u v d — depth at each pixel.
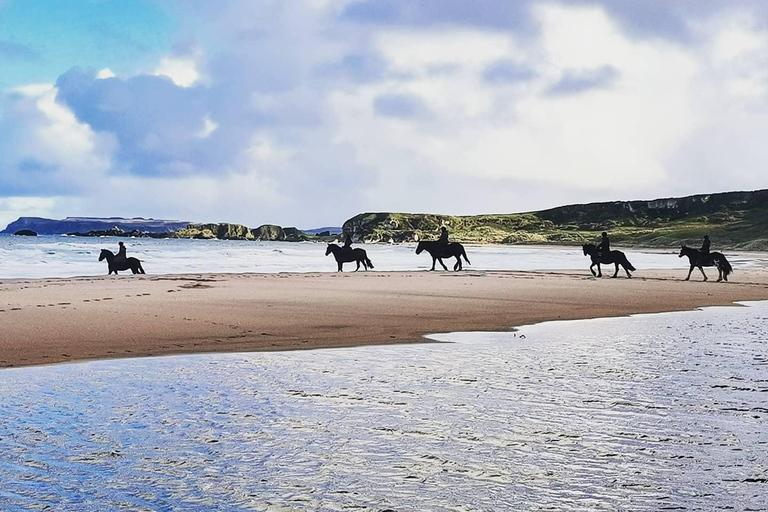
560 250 126.94
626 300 23.22
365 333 14.52
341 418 7.24
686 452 6.13
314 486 5.24
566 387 8.91
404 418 7.26
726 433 6.74
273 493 5.09
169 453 6.01
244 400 8.07
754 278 37.78
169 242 140.38
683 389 8.79
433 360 11.13
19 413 7.36
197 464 5.73
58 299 19.48
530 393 8.52
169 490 5.12
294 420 7.15
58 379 9.33
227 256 61.00
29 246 73.06
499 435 6.63
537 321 17.30
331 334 14.27
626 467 5.71
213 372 9.93
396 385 9.00
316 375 9.72
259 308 18.41
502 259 67.62
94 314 16.19
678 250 138.62
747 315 19.27
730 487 5.24
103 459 5.84
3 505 4.77
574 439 6.51
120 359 11.06
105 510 4.71
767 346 12.82
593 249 35.59
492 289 26.14
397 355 11.70
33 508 4.72
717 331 15.37
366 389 8.73
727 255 99.88
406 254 78.88
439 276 33.88
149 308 17.73
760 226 183.75
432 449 6.18
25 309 16.80
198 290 23.70
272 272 39.72
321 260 56.75
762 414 7.48
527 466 5.74
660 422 7.14
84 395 8.30
